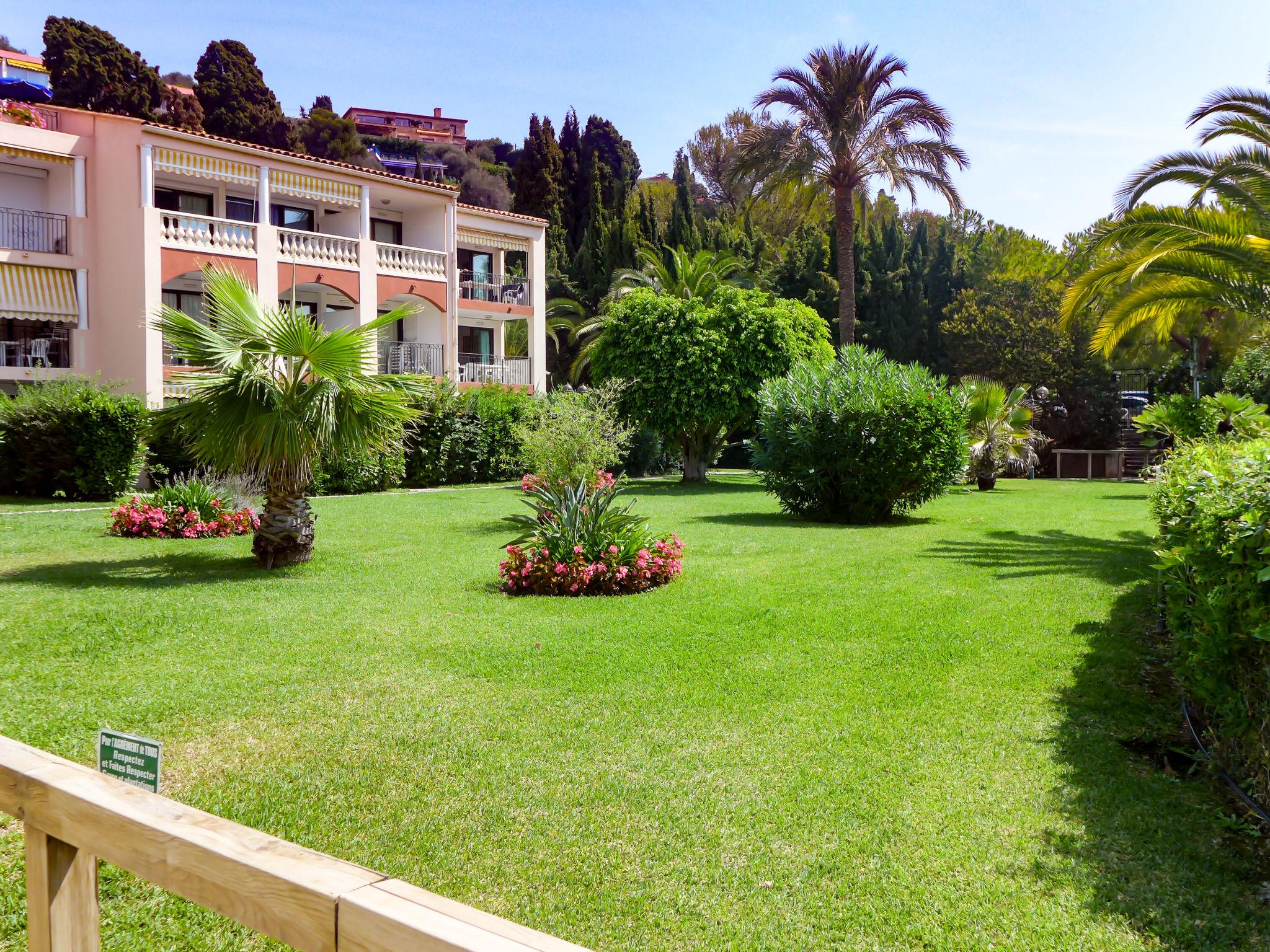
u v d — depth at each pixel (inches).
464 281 1235.2
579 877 128.0
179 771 164.9
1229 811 150.6
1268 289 513.3
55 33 1626.5
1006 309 1612.9
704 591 343.6
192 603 314.2
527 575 340.2
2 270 837.8
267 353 394.0
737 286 1524.4
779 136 1178.0
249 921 58.9
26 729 183.8
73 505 650.2
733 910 119.8
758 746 179.6
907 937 114.0
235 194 1003.3
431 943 49.1
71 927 74.9
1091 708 204.7
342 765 169.0
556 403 626.5
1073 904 121.1
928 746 179.9
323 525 561.6
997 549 461.1
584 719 195.6
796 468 625.9
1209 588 168.4
